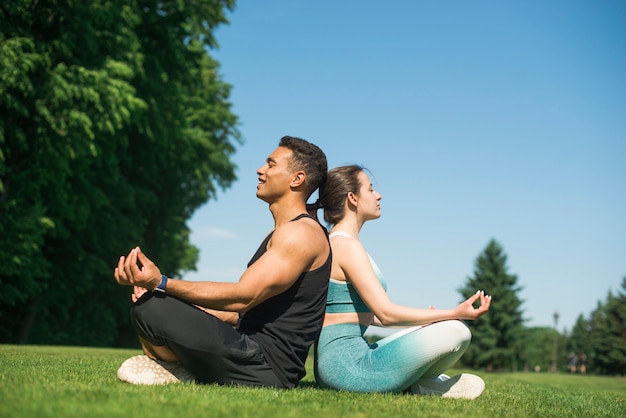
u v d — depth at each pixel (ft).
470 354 158.61
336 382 11.84
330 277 12.23
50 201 57.57
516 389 19.95
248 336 11.45
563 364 288.51
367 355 11.84
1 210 51.42
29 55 48.03
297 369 11.63
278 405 8.79
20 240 51.85
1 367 13.09
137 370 11.06
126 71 53.78
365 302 11.89
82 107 51.42
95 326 78.18
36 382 9.66
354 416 8.14
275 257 11.04
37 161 51.96
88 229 67.97
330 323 12.21
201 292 10.64
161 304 10.59
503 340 159.53
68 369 13.73
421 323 11.56
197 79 74.13
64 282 67.82
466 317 11.43
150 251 86.28
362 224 12.98
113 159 60.64
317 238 11.42
